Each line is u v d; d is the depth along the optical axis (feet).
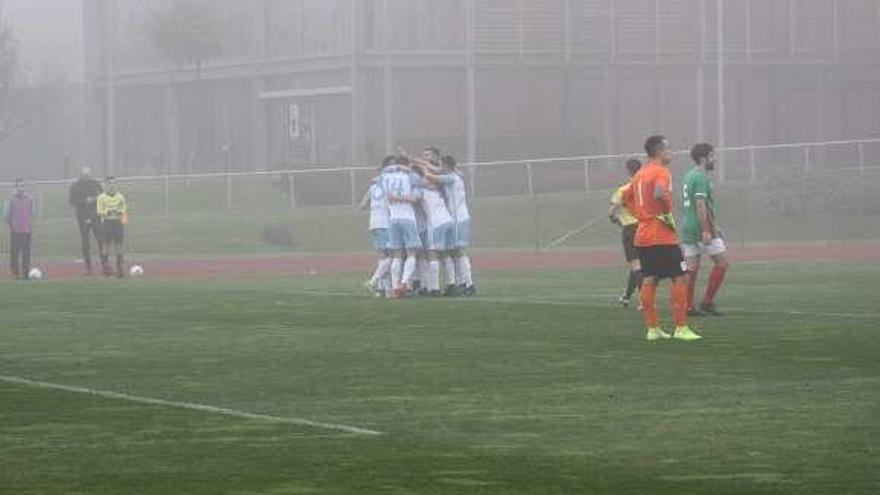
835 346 112.68
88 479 63.10
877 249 289.12
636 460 66.59
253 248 336.70
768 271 217.36
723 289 177.78
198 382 95.25
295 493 60.03
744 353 108.58
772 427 75.15
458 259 174.19
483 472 64.13
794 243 322.96
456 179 173.17
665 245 118.21
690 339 118.52
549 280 206.69
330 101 482.69
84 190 252.62
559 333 125.29
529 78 474.49
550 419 78.48
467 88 469.57
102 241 243.19
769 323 131.85
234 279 225.15
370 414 80.94
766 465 65.16
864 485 60.70
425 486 61.26
